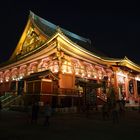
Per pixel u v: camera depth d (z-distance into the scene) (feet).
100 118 65.77
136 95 141.79
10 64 136.98
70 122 54.19
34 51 106.93
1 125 47.34
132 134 36.70
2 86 152.25
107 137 33.45
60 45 91.09
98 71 123.34
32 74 97.81
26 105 88.74
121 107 77.41
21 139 31.27
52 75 88.84
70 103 89.51
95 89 83.20
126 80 135.64
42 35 120.78
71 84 100.53
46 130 40.27
